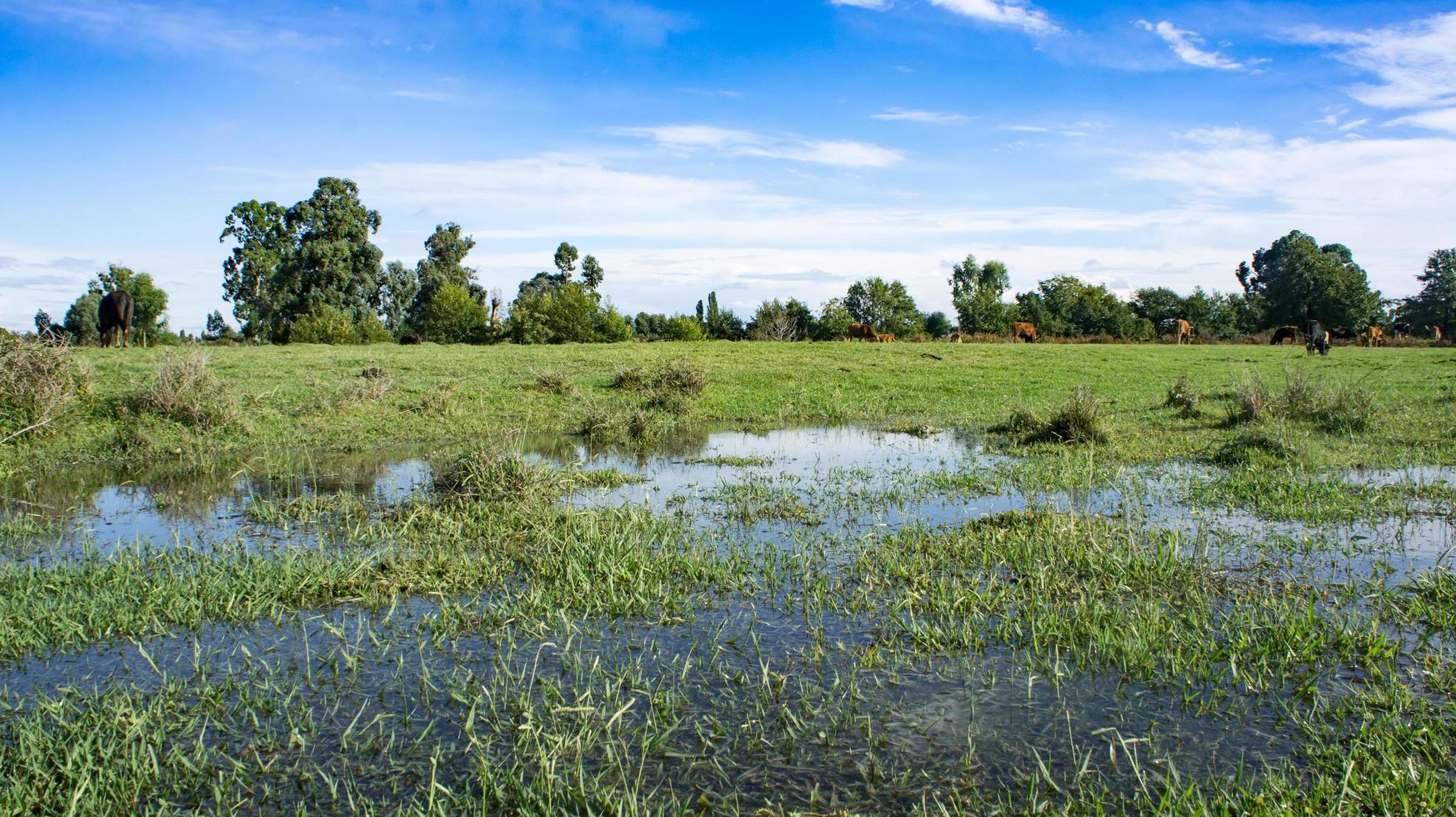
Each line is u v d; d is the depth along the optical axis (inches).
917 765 164.7
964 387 828.6
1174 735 172.9
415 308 2422.5
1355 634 212.5
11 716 183.0
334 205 2004.2
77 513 358.6
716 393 768.9
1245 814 144.3
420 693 193.9
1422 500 355.3
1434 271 2637.8
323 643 220.8
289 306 1974.7
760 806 153.6
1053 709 183.6
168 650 216.1
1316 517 328.8
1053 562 269.9
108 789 156.9
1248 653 204.7
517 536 310.3
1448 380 831.7
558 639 221.6
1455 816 143.4
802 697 188.4
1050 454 482.3
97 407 542.6
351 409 597.9
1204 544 288.0
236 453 493.4
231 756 168.4
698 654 212.1
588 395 711.7
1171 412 637.9
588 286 2679.6
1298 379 600.4
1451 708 177.0
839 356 1082.7
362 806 153.7
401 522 329.7
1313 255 2425.0
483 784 157.8
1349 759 159.5
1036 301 2369.6
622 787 158.7
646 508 346.3
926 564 274.2
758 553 292.2
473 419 600.7
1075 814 148.9
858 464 463.8
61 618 227.6
